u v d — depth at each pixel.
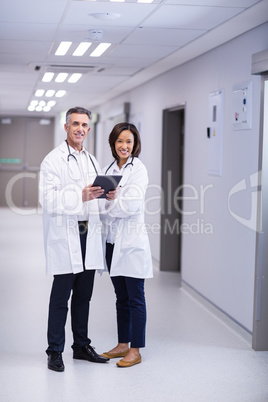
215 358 3.99
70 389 3.36
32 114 14.71
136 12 4.10
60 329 3.68
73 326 3.86
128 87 8.88
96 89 9.18
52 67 6.78
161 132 7.32
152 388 3.41
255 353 4.12
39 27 4.61
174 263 7.32
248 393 3.37
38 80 7.98
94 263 3.65
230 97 4.86
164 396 3.30
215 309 5.15
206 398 3.28
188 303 5.61
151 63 6.42
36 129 15.04
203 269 5.55
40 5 3.92
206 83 5.54
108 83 8.35
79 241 3.61
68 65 6.64
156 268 7.52
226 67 4.98
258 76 4.24
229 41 4.92
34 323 4.73
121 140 3.69
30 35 4.93
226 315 4.88
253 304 4.29
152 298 5.79
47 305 5.36
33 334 4.42
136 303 3.75
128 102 9.36
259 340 4.16
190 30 4.64
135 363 3.80
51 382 3.46
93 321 4.80
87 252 3.62
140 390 3.38
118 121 9.86
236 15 4.06
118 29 4.68
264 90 4.08
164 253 7.29
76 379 3.52
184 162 6.28
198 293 5.70
